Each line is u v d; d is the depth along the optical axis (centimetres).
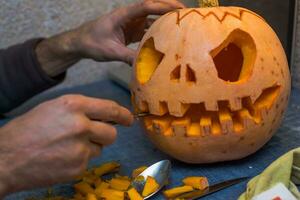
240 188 70
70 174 60
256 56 71
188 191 70
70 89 131
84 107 59
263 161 78
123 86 126
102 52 100
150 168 74
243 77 72
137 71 77
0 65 106
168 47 72
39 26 125
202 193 69
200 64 70
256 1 108
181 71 71
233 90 70
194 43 71
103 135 60
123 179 73
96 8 130
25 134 58
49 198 70
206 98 70
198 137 73
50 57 106
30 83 106
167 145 75
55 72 108
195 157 75
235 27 72
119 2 133
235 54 78
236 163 78
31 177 59
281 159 68
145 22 99
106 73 139
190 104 72
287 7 106
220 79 70
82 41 101
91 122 59
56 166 59
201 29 71
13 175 59
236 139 73
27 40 114
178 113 71
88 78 137
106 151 86
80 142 58
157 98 73
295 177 68
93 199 67
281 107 75
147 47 78
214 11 74
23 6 121
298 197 64
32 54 105
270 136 77
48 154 58
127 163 81
